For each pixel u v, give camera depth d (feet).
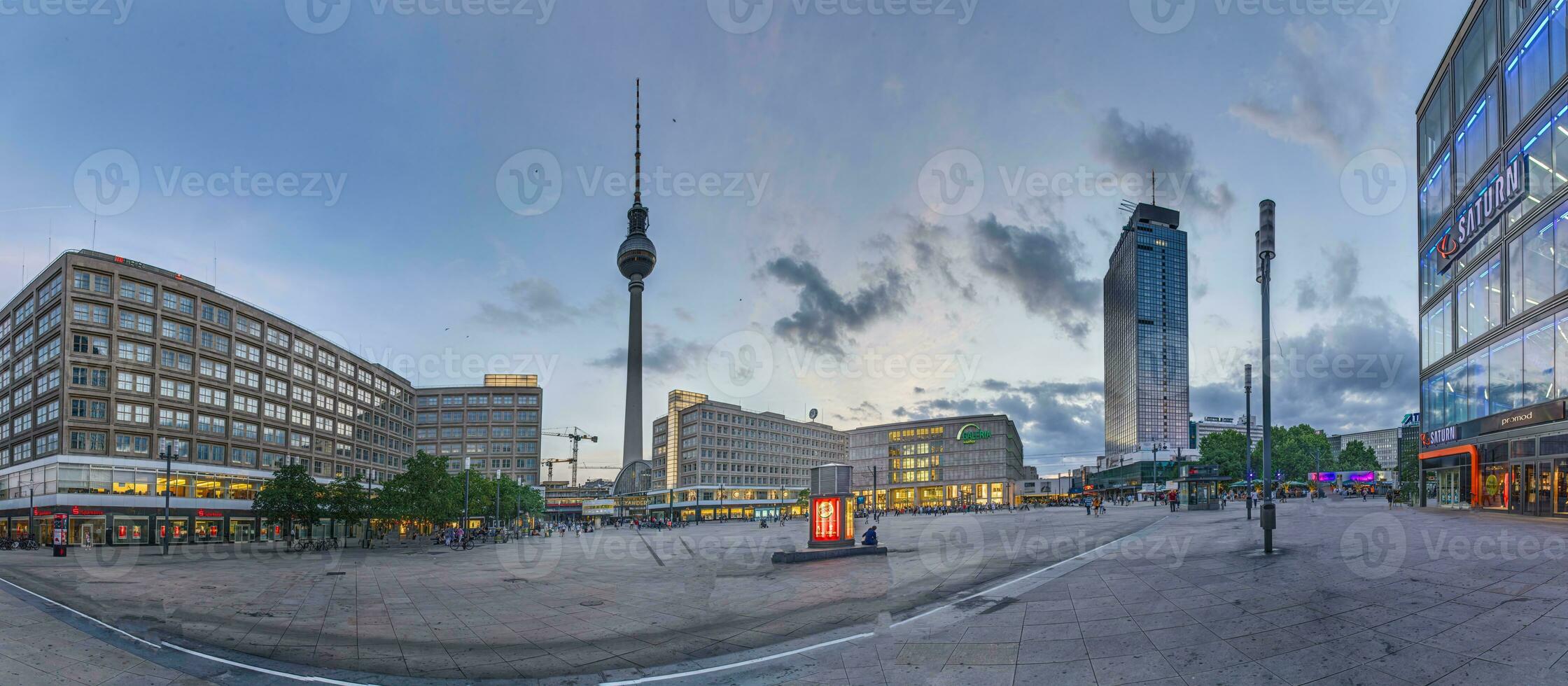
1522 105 119.65
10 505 220.43
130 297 219.00
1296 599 42.50
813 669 35.45
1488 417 131.23
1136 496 538.06
